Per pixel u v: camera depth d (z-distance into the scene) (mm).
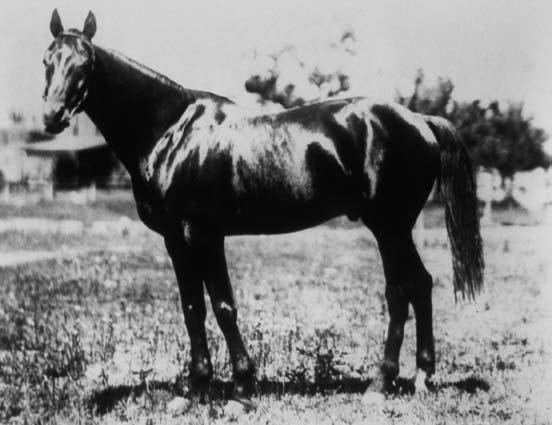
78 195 12992
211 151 3811
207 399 3918
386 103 3980
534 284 7164
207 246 3850
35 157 13156
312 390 4117
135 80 3920
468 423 3584
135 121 3932
